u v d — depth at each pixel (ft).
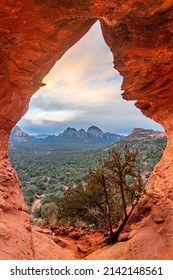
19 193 28.78
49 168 317.63
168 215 25.29
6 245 17.83
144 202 31.09
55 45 27.61
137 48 26.73
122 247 25.79
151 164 181.16
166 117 34.78
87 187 41.09
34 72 29.86
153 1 21.52
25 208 26.48
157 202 28.09
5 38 24.61
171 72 28.40
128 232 30.40
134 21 24.14
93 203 50.78
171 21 23.41
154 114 36.40
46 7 22.39
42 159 453.17
